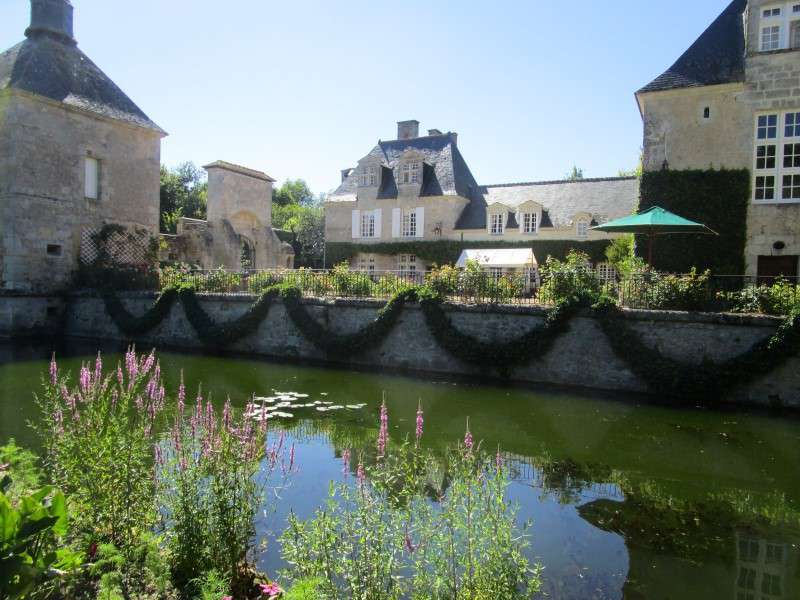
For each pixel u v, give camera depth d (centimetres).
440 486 586
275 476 630
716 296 1128
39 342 1786
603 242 2555
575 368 1202
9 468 425
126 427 478
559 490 648
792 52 1423
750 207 1466
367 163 3191
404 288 1402
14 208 1823
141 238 2250
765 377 1036
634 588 437
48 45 2081
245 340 1623
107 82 2241
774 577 458
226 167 2570
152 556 360
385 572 328
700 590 438
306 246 4591
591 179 2858
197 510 384
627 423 938
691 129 1518
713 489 659
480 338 1297
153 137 2308
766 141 1461
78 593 321
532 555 489
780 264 1455
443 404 1050
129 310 1872
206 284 1759
